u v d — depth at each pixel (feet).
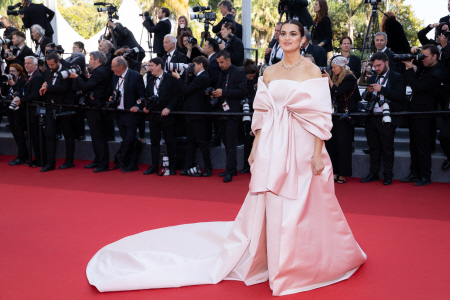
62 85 22.36
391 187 18.43
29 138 23.59
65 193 17.30
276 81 9.40
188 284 9.28
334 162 19.40
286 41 9.20
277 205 8.87
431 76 17.87
